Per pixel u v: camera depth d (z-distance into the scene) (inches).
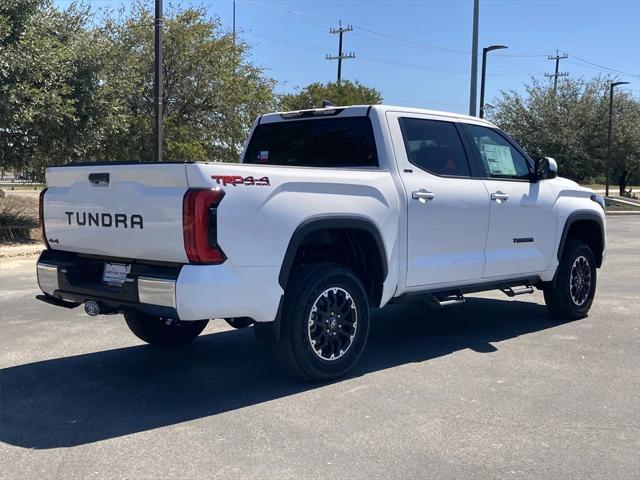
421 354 243.1
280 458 152.7
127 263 191.0
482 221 250.2
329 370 205.8
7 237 625.3
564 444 161.2
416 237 227.5
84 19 693.9
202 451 156.5
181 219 171.8
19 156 631.2
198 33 840.9
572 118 1708.9
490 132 268.2
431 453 155.7
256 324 197.9
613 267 497.4
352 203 205.9
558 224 285.9
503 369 223.1
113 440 163.2
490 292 388.8
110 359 236.8
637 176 1999.3
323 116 246.4
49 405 188.7
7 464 149.4
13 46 561.6
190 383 208.8
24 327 284.8
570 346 254.1
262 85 919.0
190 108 864.9
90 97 641.6
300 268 203.2
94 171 192.9
